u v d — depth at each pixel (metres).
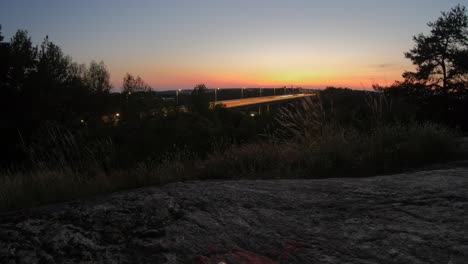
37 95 17.75
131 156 7.69
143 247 2.12
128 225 2.47
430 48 30.19
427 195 2.95
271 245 2.14
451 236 2.14
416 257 1.92
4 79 18.17
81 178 5.31
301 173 5.09
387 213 2.60
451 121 25.95
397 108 7.79
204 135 10.53
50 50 24.12
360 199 2.97
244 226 2.45
